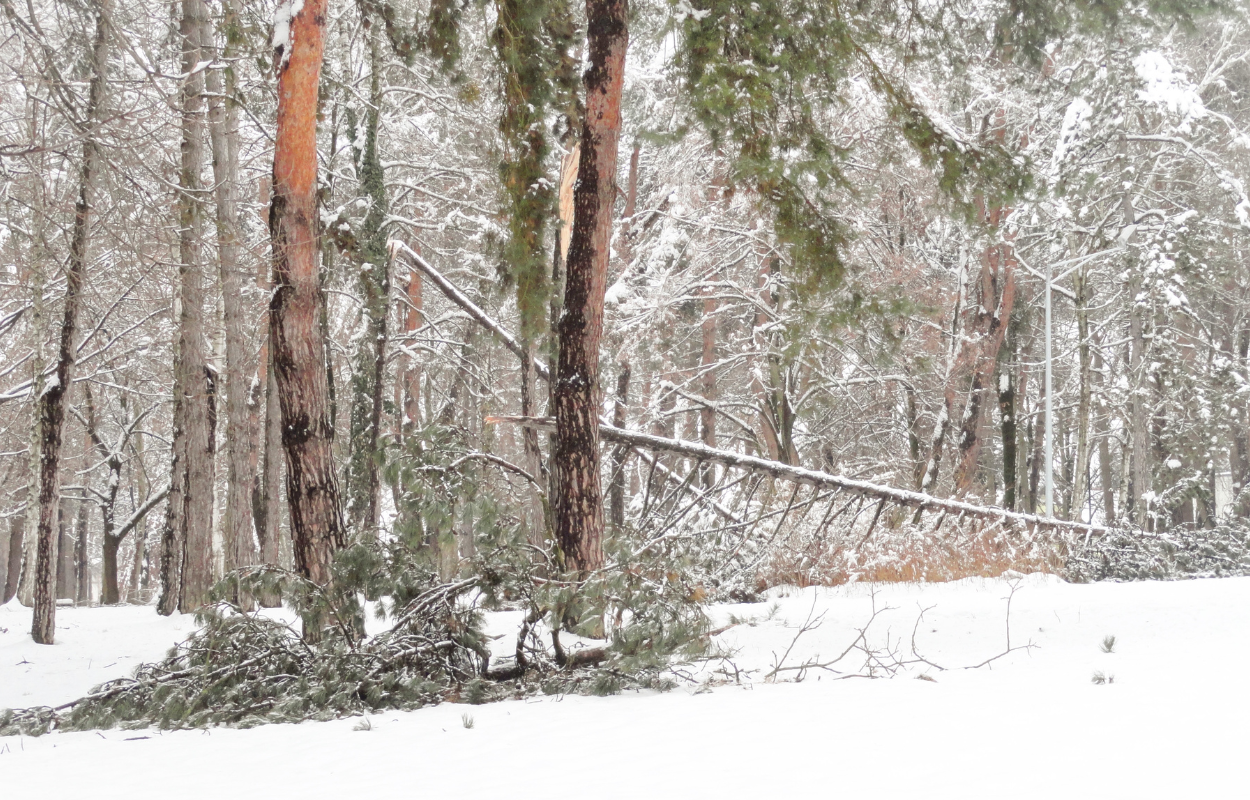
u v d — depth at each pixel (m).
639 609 9.22
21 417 33.56
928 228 29.84
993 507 20.92
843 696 7.80
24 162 13.35
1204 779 4.61
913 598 16.50
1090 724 6.12
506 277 15.11
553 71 14.73
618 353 27.41
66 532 46.19
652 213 27.98
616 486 26.80
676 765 5.49
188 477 21.41
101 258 21.42
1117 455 48.09
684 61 13.93
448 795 5.06
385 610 9.96
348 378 34.31
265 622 9.48
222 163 19.98
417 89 25.28
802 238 14.09
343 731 7.48
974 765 5.10
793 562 18.62
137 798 5.30
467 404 37.88
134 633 19.50
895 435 35.75
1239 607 12.74
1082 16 14.77
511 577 9.77
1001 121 28.45
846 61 13.77
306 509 12.05
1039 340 41.72
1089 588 17.06
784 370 27.16
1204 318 44.34
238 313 22.22
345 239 21.23
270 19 14.47
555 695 8.98
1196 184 35.78
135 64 14.18
